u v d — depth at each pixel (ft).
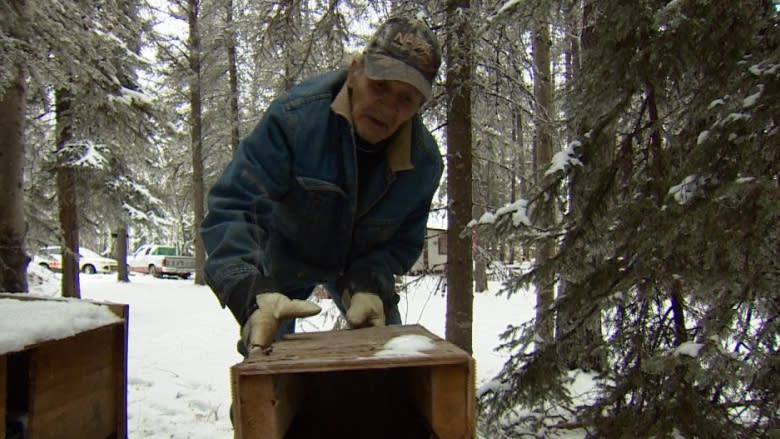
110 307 8.70
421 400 4.31
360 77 5.77
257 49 19.52
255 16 20.27
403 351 3.83
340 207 6.29
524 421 14.19
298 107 6.03
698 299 10.62
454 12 16.14
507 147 24.31
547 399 13.26
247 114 52.13
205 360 24.52
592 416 12.73
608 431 12.21
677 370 10.61
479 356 23.77
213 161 67.56
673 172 11.88
